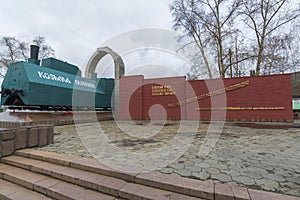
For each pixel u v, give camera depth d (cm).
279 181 243
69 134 663
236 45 1570
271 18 1420
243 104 1112
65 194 246
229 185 230
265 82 1073
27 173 320
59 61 1097
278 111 1039
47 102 892
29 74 835
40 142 453
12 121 773
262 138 559
